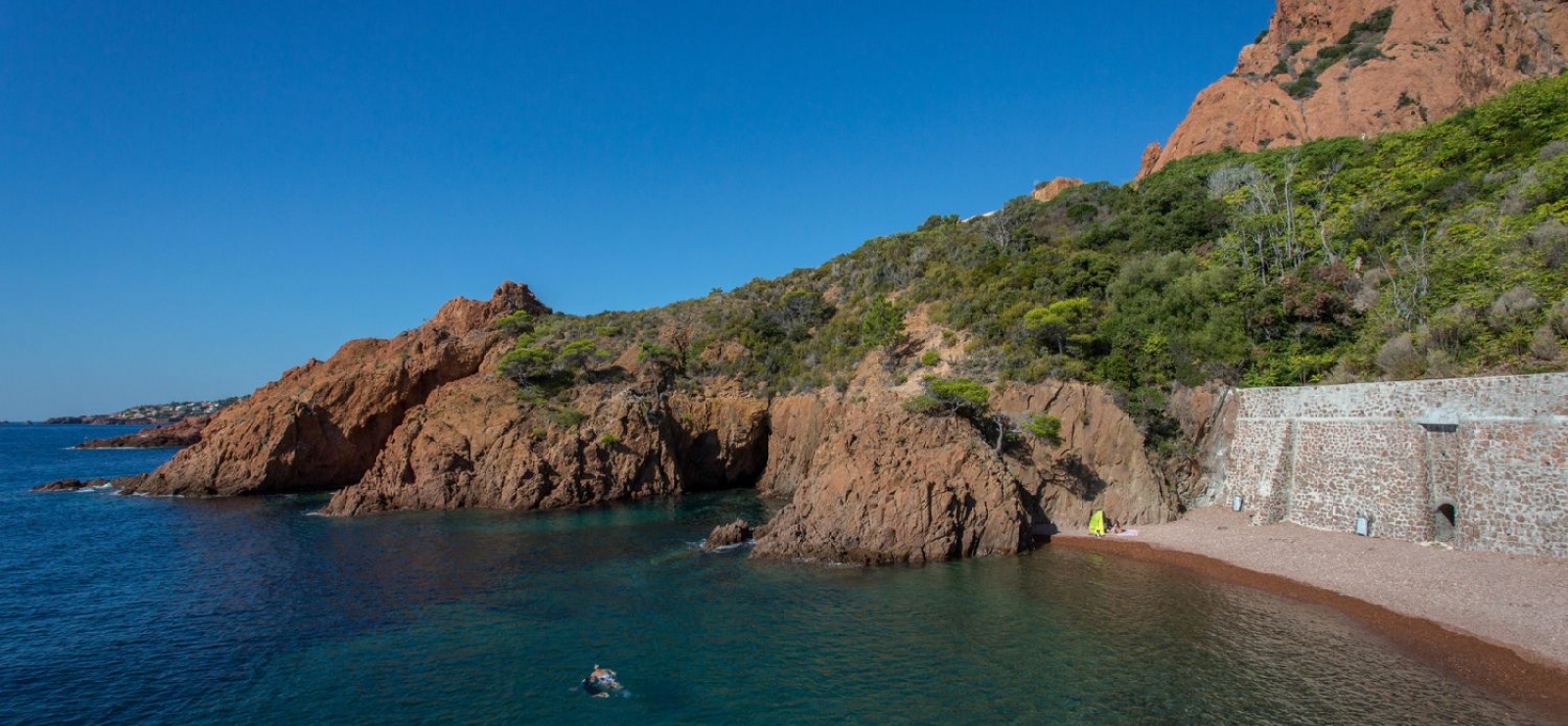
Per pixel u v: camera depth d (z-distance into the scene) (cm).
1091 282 6088
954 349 5988
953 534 4009
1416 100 8275
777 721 2164
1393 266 5044
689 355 7931
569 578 3681
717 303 9144
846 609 3145
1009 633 2848
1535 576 2939
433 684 2438
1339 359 4572
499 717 2200
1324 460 4078
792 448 6875
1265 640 2739
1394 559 3406
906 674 2483
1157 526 4512
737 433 7269
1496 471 3234
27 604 3300
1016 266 6850
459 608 3209
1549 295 3775
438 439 6375
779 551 4066
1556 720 2098
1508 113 5781
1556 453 3045
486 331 8106
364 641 2828
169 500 6469
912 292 7312
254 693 2377
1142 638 2780
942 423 4531
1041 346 5472
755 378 7594
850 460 4419
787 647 2736
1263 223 5878
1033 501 4697
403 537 4722
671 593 3416
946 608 3139
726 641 2802
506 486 6069
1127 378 5003
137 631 2939
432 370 7406
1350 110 8662
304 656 2675
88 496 6738
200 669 2566
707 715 2206
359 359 7850
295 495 6712
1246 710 2184
